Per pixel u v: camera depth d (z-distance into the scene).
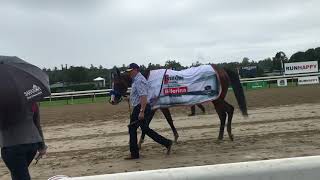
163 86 10.15
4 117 4.75
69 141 12.59
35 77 4.92
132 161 9.12
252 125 13.35
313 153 8.66
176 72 10.32
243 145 10.06
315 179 3.27
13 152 4.83
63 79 67.25
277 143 10.02
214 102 10.80
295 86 37.09
